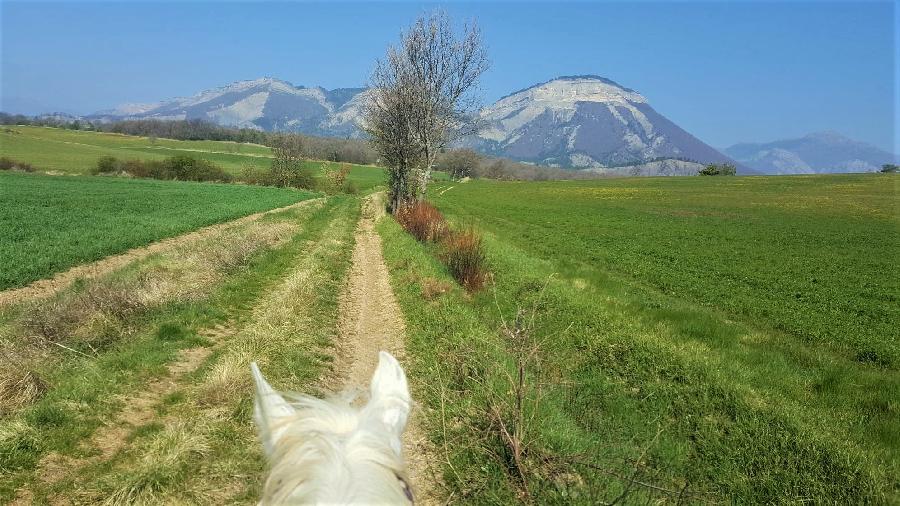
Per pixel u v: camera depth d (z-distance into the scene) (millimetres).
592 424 8008
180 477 5809
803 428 7379
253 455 6355
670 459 6898
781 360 11688
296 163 78562
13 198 36781
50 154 100312
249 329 11008
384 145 38625
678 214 56750
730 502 6215
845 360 12984
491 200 73000
